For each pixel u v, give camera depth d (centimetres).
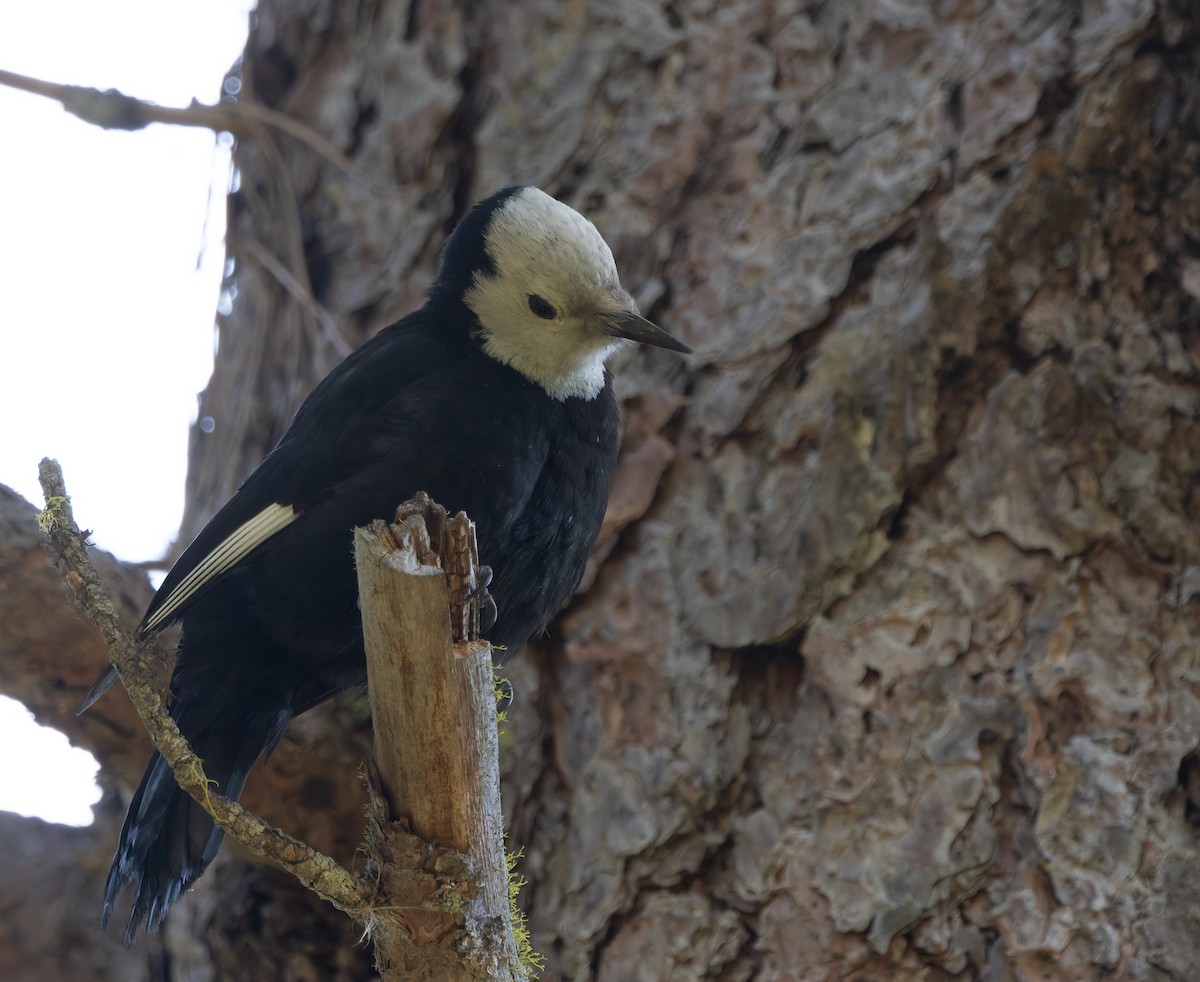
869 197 850
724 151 909
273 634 763
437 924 495
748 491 828
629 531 849
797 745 784
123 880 737
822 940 745
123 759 820
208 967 873
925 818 748
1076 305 800
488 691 494
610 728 816
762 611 800
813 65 906
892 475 796
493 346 784
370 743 800
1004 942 723
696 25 938
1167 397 785
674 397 860
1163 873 722
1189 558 770
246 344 1040
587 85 950
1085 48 820
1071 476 781
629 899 782
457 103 982
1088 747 745
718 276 878
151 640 757
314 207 1016
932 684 768
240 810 493
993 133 823
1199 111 808
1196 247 802
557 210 797
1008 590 774
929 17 879
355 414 767
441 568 466
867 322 827
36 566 755
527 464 762
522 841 816
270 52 1059
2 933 920
